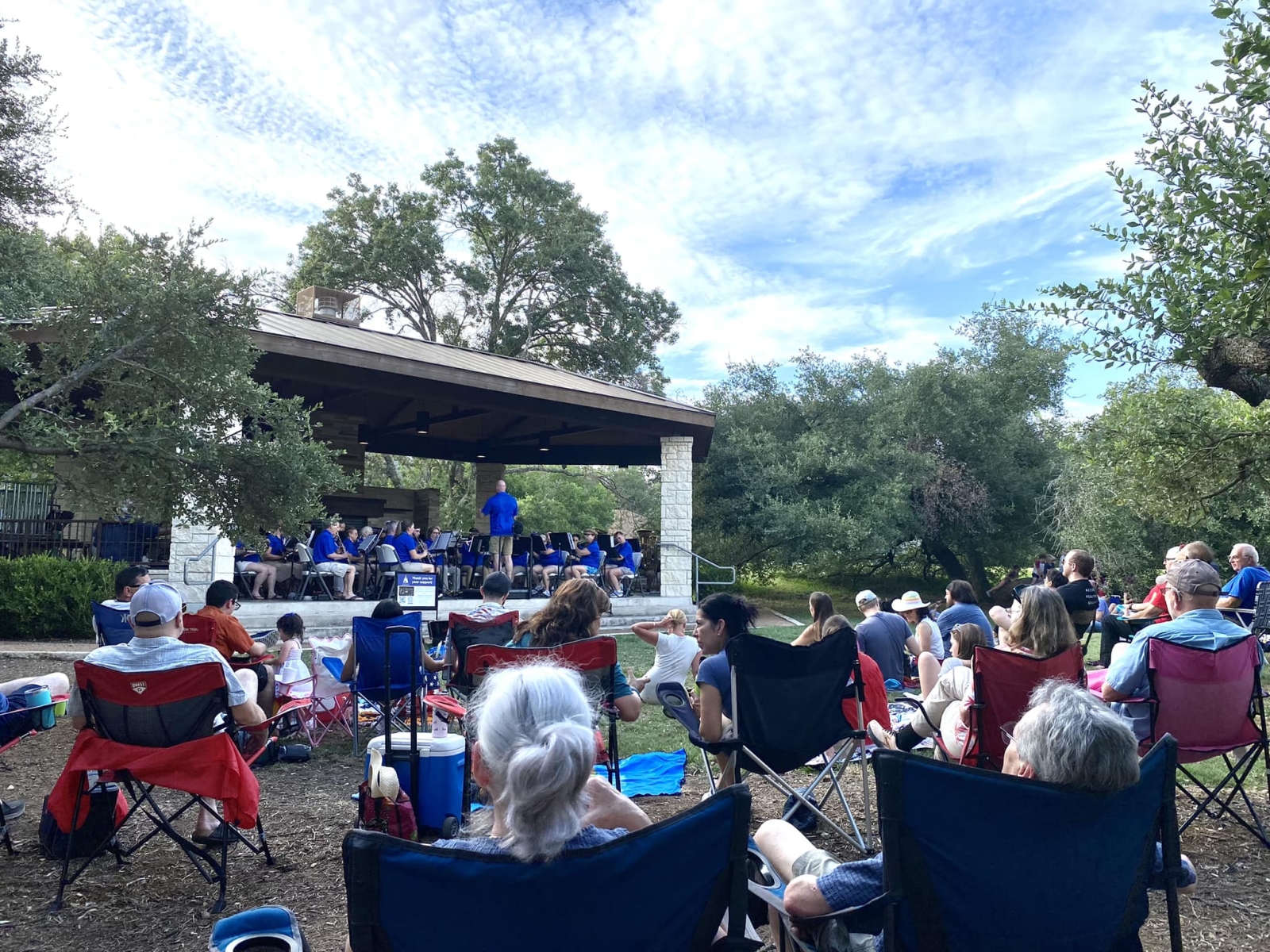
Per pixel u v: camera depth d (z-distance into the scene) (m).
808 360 24.75
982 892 1.96
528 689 1.79
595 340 31.91
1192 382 11.05
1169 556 6.92
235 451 6.55
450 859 1.64
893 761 1.95
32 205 8.34
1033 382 23.83
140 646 3.47
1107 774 1.96
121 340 6.18
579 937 1.67
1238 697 3.80
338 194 29.92
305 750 5.73
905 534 22.77
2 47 7.82
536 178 30.33
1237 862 3.82
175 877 3.73
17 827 4.30
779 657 3.72
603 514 37.50
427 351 13.66
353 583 12.52
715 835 1.79
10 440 6.18
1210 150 5.23
